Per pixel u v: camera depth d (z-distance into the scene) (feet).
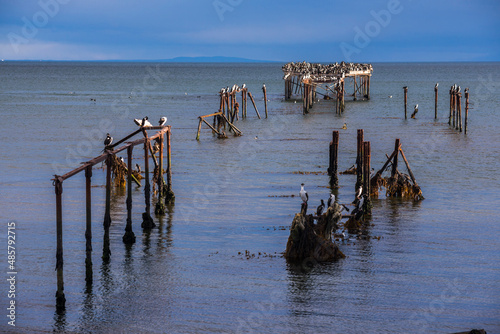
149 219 93.35
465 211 104.68
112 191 118.62
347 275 74.74
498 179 131.13
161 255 81.35
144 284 71.20
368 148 102.58
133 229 92.94
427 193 118.73
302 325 61.05
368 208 101.04
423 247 85.25
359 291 69.77
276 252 83.05
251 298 67.67
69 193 115.96
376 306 65.67
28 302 65.57
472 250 84.02
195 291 69.31
